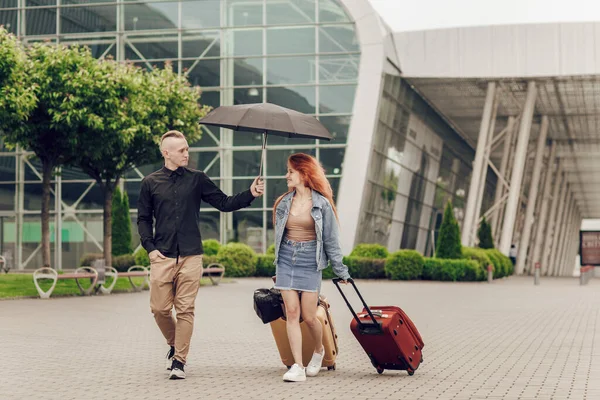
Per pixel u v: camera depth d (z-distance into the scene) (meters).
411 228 44.09
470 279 32.16
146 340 11.24
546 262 67.31
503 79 37.31
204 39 36.97
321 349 8.25
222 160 36.41
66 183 37.09
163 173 8.12
